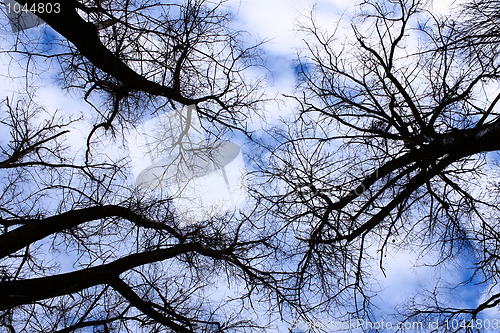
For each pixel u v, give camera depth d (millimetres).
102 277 5012
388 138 5781
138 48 5977
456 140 4930
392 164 5602
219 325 5945
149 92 6332
